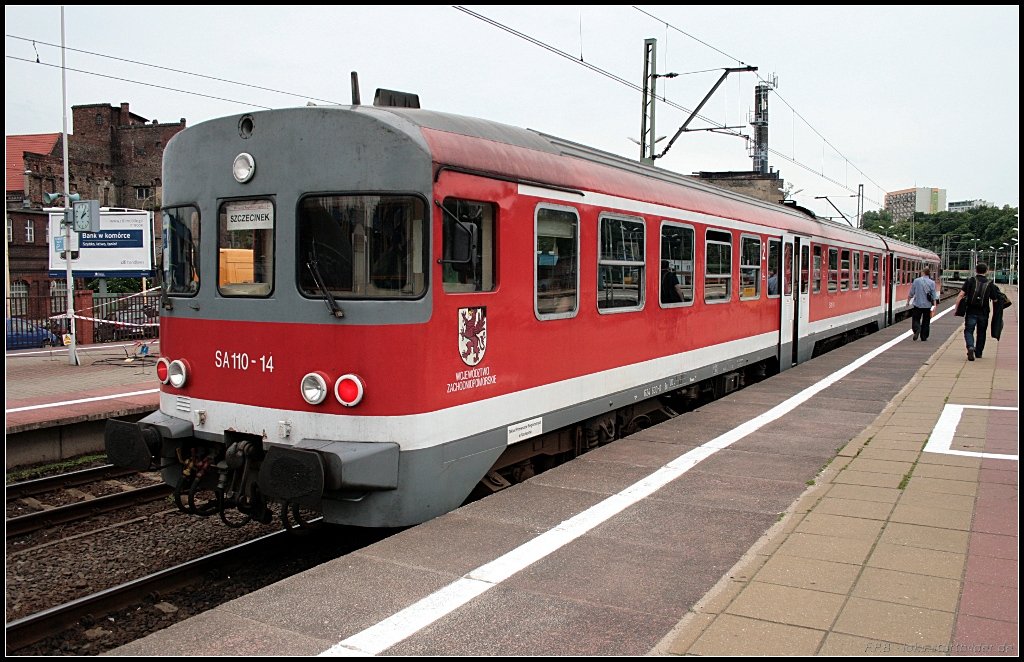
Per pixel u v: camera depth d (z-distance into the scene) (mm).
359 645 3674
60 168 40781
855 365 14031
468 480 5930
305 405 5527
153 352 17281
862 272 20828
